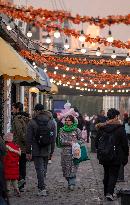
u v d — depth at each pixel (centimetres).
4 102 2366
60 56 4212
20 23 3169
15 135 1513
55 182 1739
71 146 1550
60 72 4675
